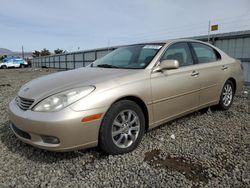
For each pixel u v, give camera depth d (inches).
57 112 100.2
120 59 151.6
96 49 775.7
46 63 1514.5
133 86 118.0
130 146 119.5
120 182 95.6
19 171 105.1
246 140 133.8
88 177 99.4
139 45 159.8
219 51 188.1
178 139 135.9
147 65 131.3
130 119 119.5
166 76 134.0
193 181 95.2
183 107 146.3
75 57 978.1
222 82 179.0
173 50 148.3
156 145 128.1
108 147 111.1
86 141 104.3
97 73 127.1
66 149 101.1
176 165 107.5
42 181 97.5
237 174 99.5
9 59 1555.1
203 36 398.6
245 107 203.2
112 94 109.4
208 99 167.8
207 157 114.3
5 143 134.2
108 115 108.9
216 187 91.3
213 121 165.9
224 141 132.8
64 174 102.1
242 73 206.2
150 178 97.4
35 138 106.0
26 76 689.6
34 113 104.3
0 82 487.5
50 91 108.8
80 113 100.6
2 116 189.0
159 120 133.3
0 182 97.0
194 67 154.1
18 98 121.7
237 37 347.9
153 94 126.4
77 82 113.1
